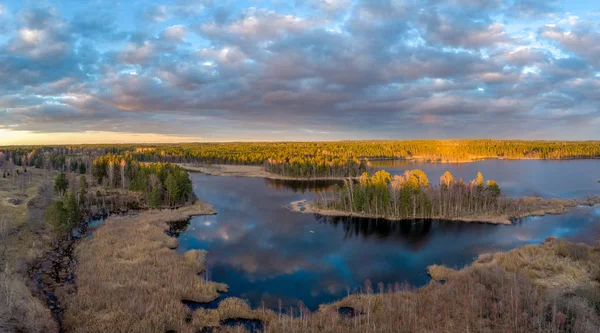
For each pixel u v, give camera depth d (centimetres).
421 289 4291
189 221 8388
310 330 3328
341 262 5681
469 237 7081
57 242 6303
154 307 3672
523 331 3067
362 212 9125
